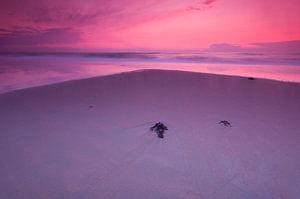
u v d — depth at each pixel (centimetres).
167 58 1828
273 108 433
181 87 641
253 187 212
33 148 294
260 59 1451
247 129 338
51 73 970
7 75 912
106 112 430
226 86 639
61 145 301
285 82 663
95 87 661
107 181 227
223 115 402
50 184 224
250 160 254
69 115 416
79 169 247
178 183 221
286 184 215
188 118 390
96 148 292
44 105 481
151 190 213
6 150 290
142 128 349
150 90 611
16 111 443
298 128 335
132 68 1148
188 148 285
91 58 1988
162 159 262
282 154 265
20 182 228
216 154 269
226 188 213
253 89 593
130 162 258
